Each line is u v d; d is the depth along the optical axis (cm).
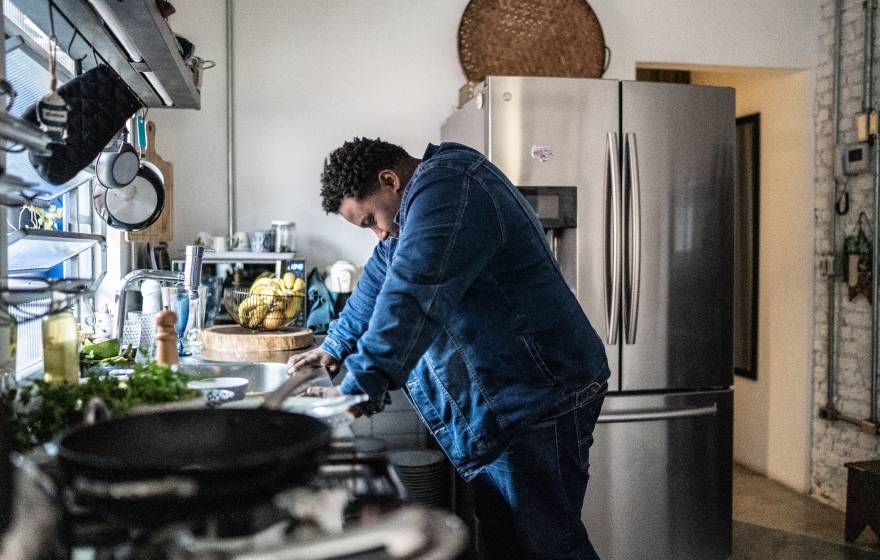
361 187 173
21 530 71
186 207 332
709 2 372
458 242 152
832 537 329
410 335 142
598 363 181
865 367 352
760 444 420
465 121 300
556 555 177
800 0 380
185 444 97
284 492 87
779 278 402
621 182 277
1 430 79
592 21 355
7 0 149
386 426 289
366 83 346
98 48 187
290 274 276
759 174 416
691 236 285
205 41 331
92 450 89
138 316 225
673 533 287
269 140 339
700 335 287
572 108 274
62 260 204
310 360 199
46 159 145
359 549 73
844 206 363
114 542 77
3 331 131
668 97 281
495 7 348
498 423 175
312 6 340
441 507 275
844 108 365
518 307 171
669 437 285
